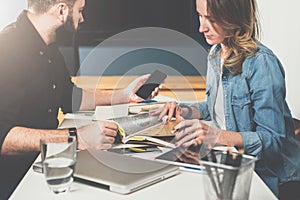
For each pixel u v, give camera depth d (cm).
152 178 113
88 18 284
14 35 219
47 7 225
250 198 104
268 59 222
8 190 211
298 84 224
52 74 228
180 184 113
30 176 119
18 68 218
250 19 226
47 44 228
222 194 93
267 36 226
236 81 224
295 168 211
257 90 221
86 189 109
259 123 219
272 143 210
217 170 93
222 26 231
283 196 213
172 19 265
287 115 220
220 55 231
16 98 216
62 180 106
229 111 221
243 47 226
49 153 107
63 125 191
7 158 203
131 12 287
